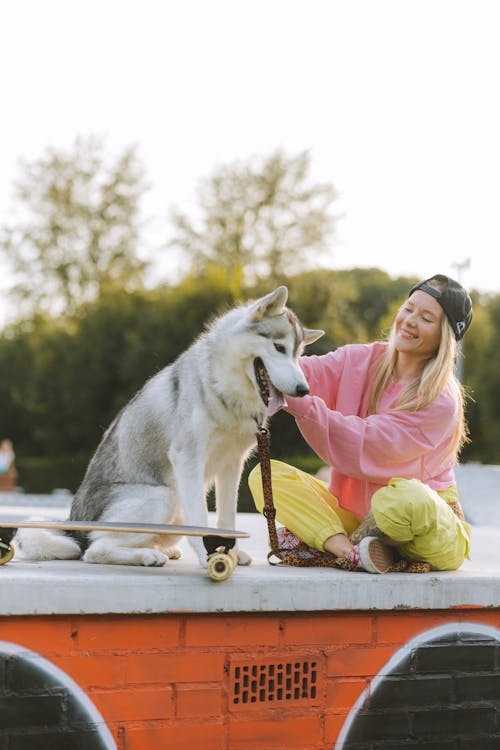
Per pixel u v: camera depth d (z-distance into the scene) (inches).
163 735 111.7
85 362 1295.5
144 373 1237.7
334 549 131.0
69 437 1338.6
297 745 118.6
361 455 134.6
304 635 119.2
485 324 1393.9
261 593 114.2
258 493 142.2
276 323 136.6
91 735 108.1
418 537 126.3
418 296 141.9
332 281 1206.3
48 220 1393.9
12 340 1422.2
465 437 150.3
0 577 103.9
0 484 855.1
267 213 1290.6
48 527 112.9
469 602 125.6
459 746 126.6
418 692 124.8
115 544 130.8
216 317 148.4
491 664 128.9
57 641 106.7
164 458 141.3
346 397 149.1
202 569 122.6
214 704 114.4
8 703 104.6
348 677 121.4
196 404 135.2
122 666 109.7
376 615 122.8
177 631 112.5
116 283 1359.5
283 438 967.6
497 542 191.6
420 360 144.3
